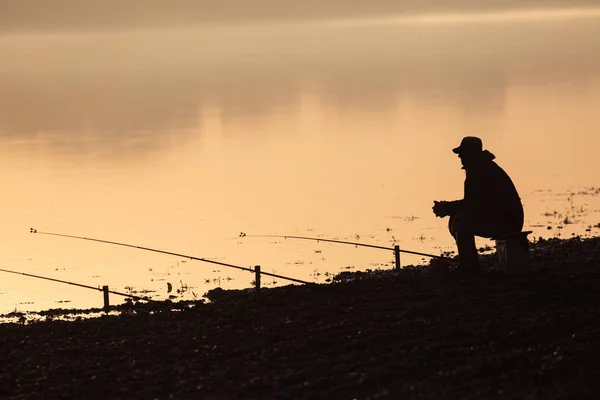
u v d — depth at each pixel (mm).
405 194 96125
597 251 44281
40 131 165750
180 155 132125
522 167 109688
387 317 33250
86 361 30109
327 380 26984
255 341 31516
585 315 31703
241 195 99188
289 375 27547
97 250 69875
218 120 176125
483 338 30172
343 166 117812
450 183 102562
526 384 26109
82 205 94812
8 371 29406
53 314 41781
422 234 73062
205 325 34250
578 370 26734
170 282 56219
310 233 75938
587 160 113312
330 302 36594
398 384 26688
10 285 56625
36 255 68938
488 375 26938
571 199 86250
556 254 44000
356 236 73438
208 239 74250
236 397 26328
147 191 103125
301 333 31984
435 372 27484
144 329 34344
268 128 161750
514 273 37750
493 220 37250
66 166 123312
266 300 37781
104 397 26766
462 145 37469
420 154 125750
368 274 48562
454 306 34062
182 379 27922
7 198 99625
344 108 189000
